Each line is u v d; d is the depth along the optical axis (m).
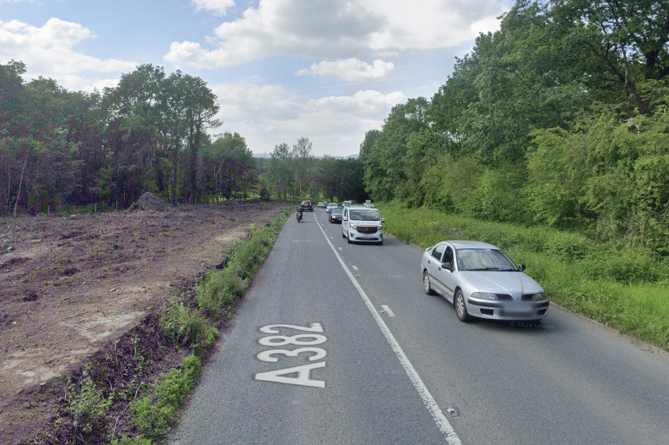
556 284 9.87
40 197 38.38
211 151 79.50
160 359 5.82
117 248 15.43
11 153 35.41
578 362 5.93
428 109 47.59
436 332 7.26
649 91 19.09
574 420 4.30
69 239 17.42
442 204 36.88
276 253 17.39
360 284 11.34
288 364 5.80
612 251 13.30
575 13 22.09
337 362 5.88
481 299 7.41
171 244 17.23
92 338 5.88
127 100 57.66
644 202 13.45
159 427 4.09
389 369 5.64
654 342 6.71
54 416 3.91
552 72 23.61
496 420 4.30
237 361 5.91
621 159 14.82
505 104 24.44
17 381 4.56
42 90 44.34
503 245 15.96
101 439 3.91
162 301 8.05
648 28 21.11
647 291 9.08
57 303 7.89
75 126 49.34
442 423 4.23
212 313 7.86
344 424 4.21
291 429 4.11
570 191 17.44
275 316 8.18
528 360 6.00
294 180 126.06
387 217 36.19
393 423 4.24
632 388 5.08
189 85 62.16
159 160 54.38
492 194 25.27
